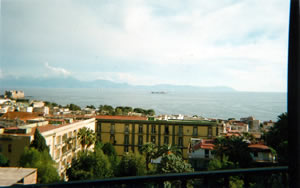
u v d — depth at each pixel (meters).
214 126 49.22
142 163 30.08
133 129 51.22
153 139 50.81
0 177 13.47
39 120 34.97
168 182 4.27
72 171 27.33
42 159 20.77
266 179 4.45
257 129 76.31
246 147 31.47
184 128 50.19
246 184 4.23
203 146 36.22
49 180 19.77
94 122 50.47
